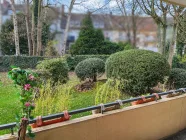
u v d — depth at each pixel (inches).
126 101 83.7
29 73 50.6
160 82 163.8
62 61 171.6
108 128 75.8
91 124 70.7
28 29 349.4
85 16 269.9
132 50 166.6
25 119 49.9
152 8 199.5
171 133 103.0
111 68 167.2
